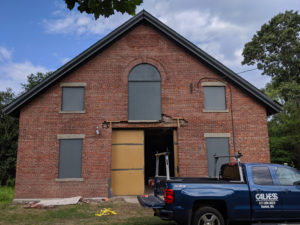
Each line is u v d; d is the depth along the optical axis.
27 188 12.62
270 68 37.81
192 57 14.26
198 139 13.48
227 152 13.48
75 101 13.62
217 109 13.87
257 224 6.77
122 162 13.39
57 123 13.27
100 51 14.04
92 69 13.84
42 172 12.80
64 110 13.47
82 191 12.73
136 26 14.39
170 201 6.50
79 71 13.81
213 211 6.50
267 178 6.99
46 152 13.00
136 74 13.98
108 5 4.52
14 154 25.31
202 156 13.34
